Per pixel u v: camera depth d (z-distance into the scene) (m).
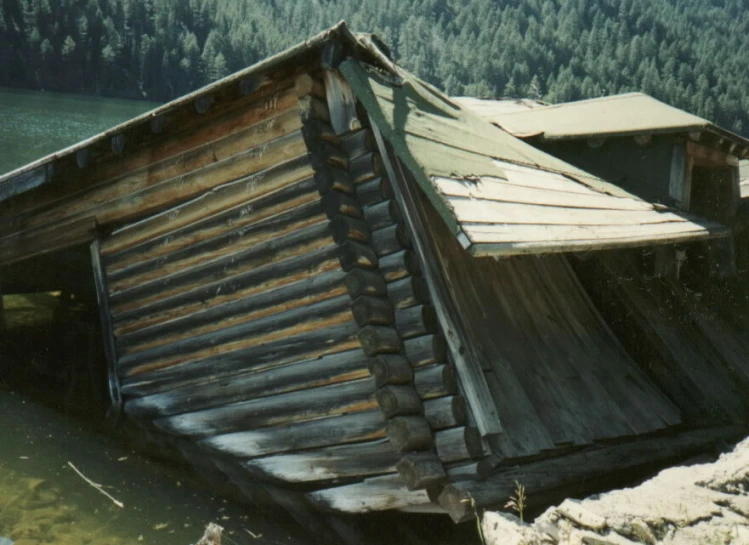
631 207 8.04
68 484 6.05
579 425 6.24
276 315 5.68
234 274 5.92
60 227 7.23
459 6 158.75
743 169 12.91
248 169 5.80
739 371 9.03
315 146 5.32
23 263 9.09
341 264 5.24
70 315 10.90
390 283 5.34
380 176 5.41
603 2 179.12
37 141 28.89
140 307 6.61
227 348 5.99
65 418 7.44
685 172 9.12
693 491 4.28
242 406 5.87
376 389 5.11
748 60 151.75
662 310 8.75
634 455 6.47
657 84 119.25
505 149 7.18
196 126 6.05
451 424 5.05
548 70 130.62
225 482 6.22
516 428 5.61
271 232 5.68
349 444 5.31
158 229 6.44
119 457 6.71
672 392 7.96
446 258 6.05
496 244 4.58
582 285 8.40
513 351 6.27
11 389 8.09
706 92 120.69
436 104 6.49
